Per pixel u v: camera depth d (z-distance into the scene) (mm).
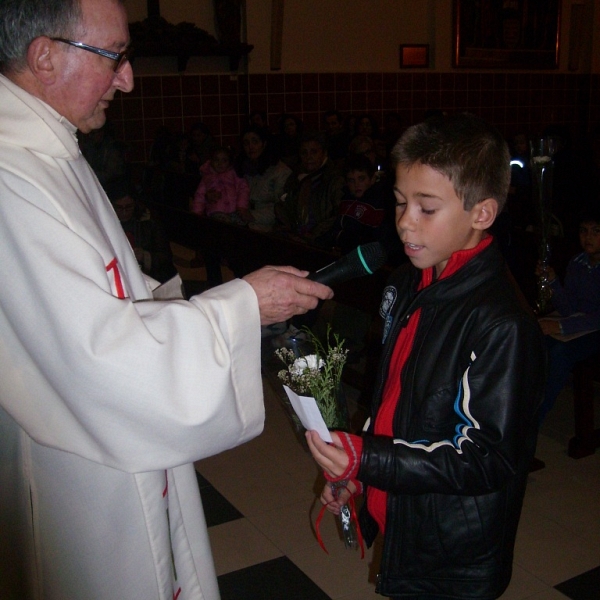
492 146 1202
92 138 6898
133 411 1144
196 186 6863
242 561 2385
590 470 2928
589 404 2986
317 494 2799
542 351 1235
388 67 9773
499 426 1174
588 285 2961
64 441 1210
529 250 3412
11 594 1364
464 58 10125
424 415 1259
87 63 1254
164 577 1356
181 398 1168
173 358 1170
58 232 1157
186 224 5277
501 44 10367
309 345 1562
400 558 1319
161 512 1341
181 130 8898
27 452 1301
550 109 11031
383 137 8539
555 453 3080
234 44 8625
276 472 2982
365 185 3840
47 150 1266
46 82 1258
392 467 1191
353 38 9484
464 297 1251
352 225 3805
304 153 4590
